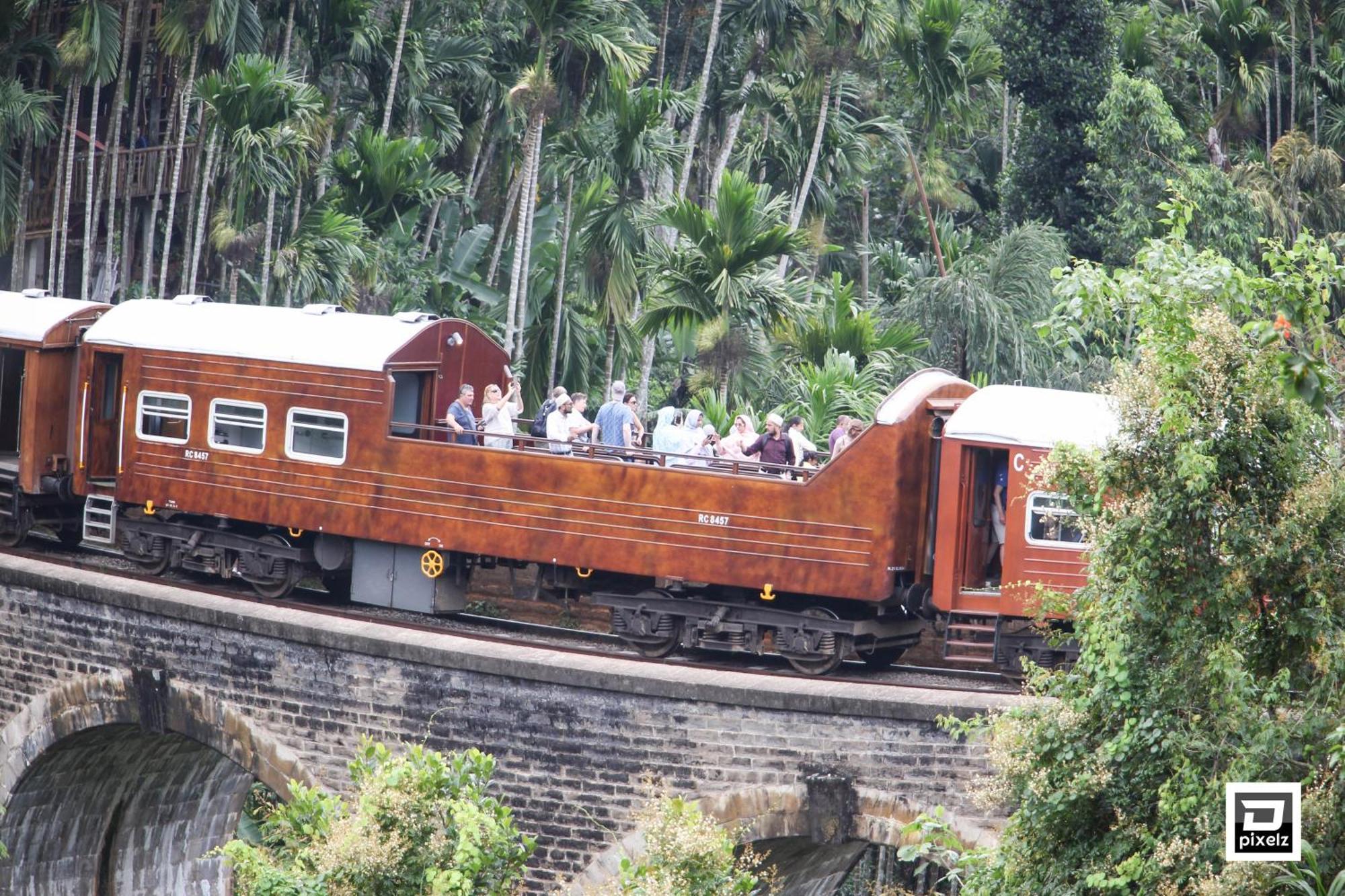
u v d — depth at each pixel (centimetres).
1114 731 3347
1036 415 4878
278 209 8994
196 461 6025
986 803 3484
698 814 3641
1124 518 3272
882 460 4988
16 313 6556
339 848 3709
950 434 4941
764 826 4869
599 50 7881
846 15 8456
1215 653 3133
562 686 5081
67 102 8950
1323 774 3112
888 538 4988
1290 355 2836
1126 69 9625
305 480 5806
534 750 5131
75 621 6012
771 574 5116
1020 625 4912
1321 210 8975
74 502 6675
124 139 9950
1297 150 8919
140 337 6166
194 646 5719
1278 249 3269
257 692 5594
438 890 3653
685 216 7212
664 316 7250
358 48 8794
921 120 10500
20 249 9675
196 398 6022
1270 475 3203
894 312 8562
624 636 5441
